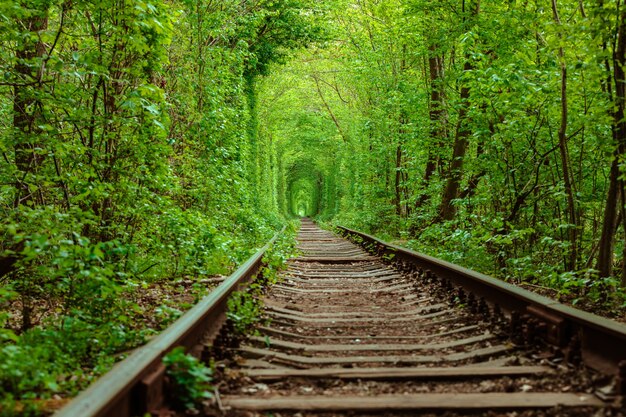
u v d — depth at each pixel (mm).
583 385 3164
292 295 7391
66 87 6105
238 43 14086
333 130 41188
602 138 6195
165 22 6180
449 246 11039
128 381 2354
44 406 2750
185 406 2781
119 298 5746
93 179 6527
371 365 3820
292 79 35250
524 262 8133
